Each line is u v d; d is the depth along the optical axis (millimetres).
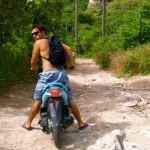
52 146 6660
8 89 10547
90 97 10352
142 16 25422
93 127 7488
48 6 14273
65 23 49938
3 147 6617
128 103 9422
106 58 19922
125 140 6805
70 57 7141
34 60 7125
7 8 11508
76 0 43844
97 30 44406
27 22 12562
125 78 15414
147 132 7156
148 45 18422
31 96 10094
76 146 6625
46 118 6742
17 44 12625
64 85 6863
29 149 6566
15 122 7789
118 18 35438
